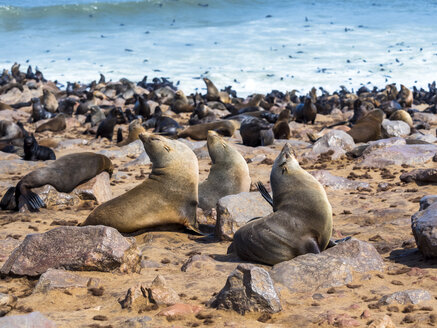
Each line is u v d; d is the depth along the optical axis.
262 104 57.34
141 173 26.16
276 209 12.60
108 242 11.58
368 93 67.00
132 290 9.61
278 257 12.09
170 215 16.05
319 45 97.00
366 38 102.06
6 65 86.19
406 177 21.11
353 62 86.19
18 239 15.30
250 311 9.09
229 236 15.01
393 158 24.67
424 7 132.75
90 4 120.25
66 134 45.75
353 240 11.82
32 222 17.66
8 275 11.67
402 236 14.66
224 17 121.06
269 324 8.60
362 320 8.66
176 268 12.41
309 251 11.88
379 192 20.16
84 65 86.56
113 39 102.62
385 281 10.82
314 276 10.67
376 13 127.06
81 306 9.81
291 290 10.39
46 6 118.25
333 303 9.63
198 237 15.87
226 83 76.50
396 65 84.56
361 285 10.52
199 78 78.38
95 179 20.80
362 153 26.91
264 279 9.17
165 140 16.00
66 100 59.41
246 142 34.34
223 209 15.22
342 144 28.05
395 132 34.47
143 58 89.62
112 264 11.52
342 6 137.00
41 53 93.50
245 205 15.33
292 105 57.34
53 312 9.39
